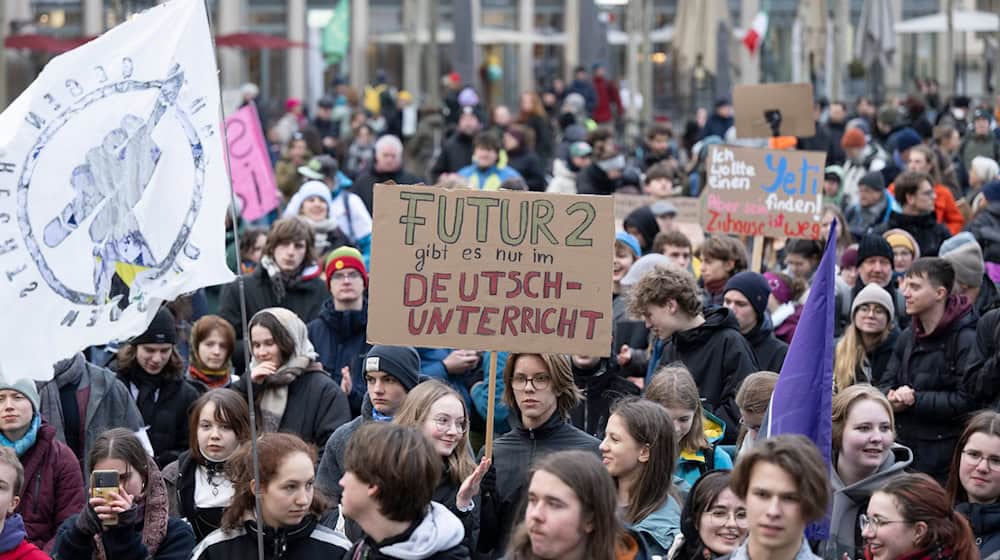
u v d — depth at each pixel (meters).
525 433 9.60
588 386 11.44
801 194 15.46
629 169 21.98
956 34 52.31
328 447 10.23
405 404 9.23
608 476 6.81
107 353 13.73
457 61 41.84
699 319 11.59
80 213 8.16
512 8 64.19
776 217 15.49
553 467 6.77
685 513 8.17
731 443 11.23
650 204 19.19
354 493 7.36
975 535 8.84
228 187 8.41
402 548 7.36
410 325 9.20
